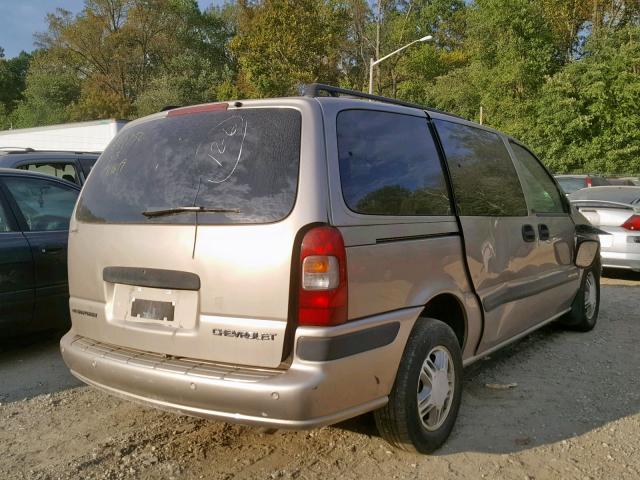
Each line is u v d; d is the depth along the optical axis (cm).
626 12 3972
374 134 331
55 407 408
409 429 320
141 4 5556
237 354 286
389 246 309
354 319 288
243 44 4316
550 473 322
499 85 3441
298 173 288
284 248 278
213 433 368
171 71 5531
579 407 409
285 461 334
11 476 317
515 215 447
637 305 722
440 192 364
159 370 295
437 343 337
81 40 5519
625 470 326
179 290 303
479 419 389
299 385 269
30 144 1828
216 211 296
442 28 5662
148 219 317
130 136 358
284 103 310
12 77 7475
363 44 5281
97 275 336
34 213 523
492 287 404
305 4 4203
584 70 3112
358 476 318
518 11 3316
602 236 862
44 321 514
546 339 570
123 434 367
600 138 3003
